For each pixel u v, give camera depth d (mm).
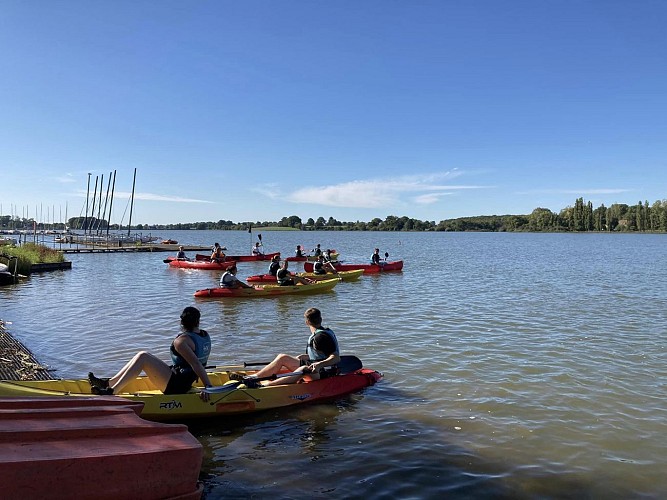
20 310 17406
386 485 5852
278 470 6191
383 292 22719
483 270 34719
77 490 3990
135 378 7660
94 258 46375
